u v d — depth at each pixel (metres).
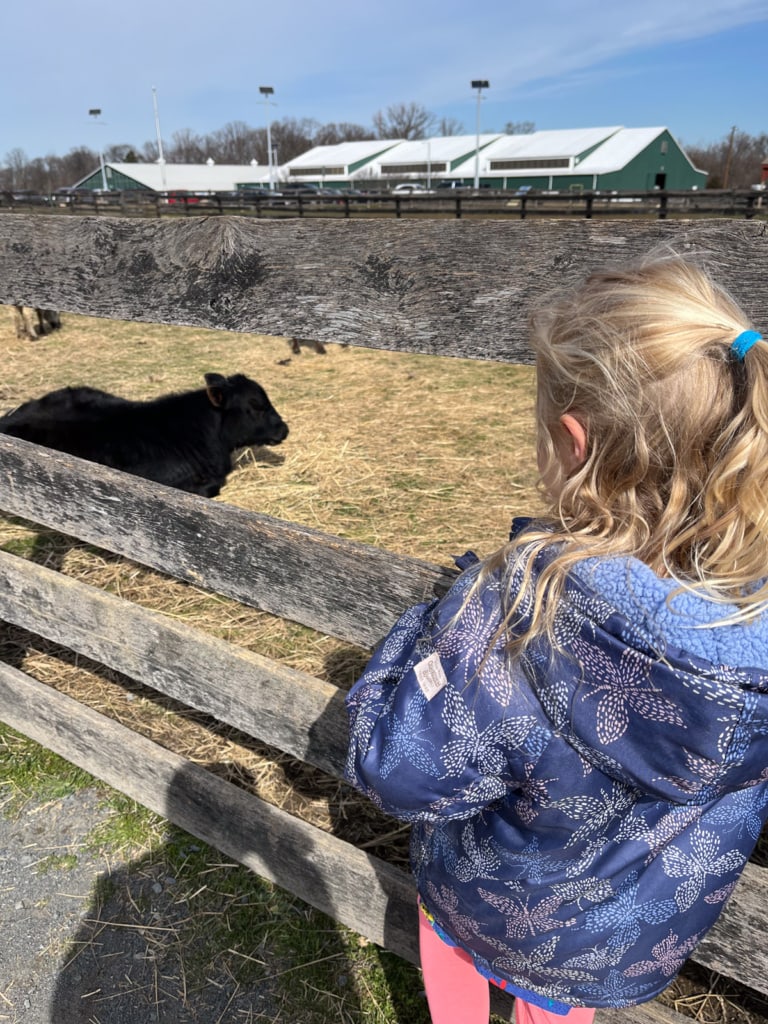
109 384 7.61
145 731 2.97
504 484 5.10
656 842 1.15
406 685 1.18
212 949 2.18
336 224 1.69
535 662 1.08
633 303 1.06
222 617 3.60
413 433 6.15
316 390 7.50
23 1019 2.02
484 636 1.13
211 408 5.00
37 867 2.42
